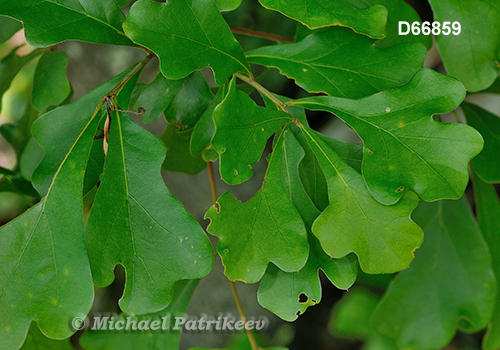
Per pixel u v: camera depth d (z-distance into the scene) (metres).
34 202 0.76
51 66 0.74
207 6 0.65
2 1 0.65
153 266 0.65
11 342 0.64
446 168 0.64
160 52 0.64
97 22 0.66
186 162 0.78
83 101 0.67
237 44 0.66
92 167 0.67
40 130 0.67
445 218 0.81
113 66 1.31
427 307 0.82
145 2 0.64
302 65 0.68
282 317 0.66
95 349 0.77
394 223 0.65
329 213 0.65
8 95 1.44
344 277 0.65
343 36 0.68
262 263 0.65
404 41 0.71
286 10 0.66
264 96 0.67
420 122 0.65
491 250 0.82
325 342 1.82
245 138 0.64
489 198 0.80
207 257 0.65
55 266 0.64
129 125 0.66
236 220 0.65
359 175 0.65
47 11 0.65
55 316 0.64
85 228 0.65
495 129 0.76
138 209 0.65
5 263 0.64
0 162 1.81
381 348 1.26
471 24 0.71
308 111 1.58
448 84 0.65
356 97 0.67
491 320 0.82
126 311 0.64
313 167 0.68
